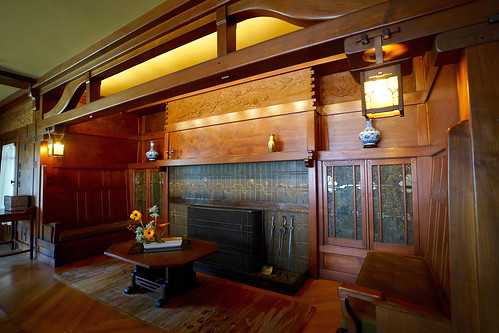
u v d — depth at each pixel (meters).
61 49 2.92
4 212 3.96
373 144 2.77
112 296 2.69
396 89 1.62
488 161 1.08
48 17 2.33
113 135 4.89
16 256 4.11
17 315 2.35
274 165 3.37
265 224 3.39
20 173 4.57
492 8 1.08
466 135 1.18
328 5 1.44
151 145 4.70
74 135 4.40
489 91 1.09
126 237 4.50
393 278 1.89
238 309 2.40
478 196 1.10
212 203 3.89
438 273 1.66
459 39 1.13
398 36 1.25
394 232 2.70
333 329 2.07
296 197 3.19
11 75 3.58
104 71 2.84
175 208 4.36
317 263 3.01
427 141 2.60
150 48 2.38
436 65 1.32
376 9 1.30
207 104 3.92
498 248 1.07
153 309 2.42
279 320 2.21
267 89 3.36
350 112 3.02
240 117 3.53
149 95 2.32
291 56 1.60
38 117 4.05
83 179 4.52
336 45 1.47
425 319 1.26
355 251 2.84
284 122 3.24
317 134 3.08
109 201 4.86
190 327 2.13
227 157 3.47
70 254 3.78
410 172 2.64
